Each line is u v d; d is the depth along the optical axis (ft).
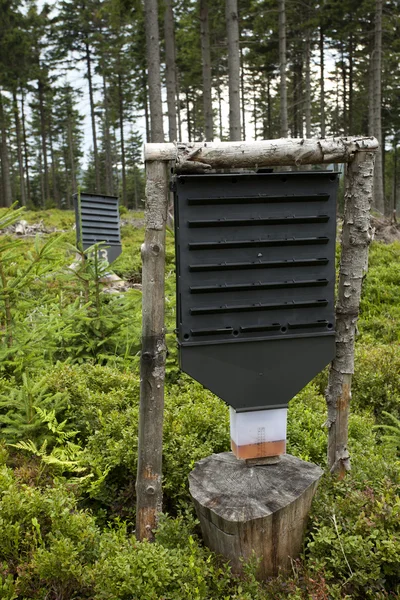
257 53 103.45
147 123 137.49
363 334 23.65
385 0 80.53
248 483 8.90
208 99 62.59
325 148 8.59
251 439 9.13
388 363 17.58
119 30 116.78
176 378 16.62
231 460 9.75
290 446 11.80
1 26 116.37
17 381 14.16
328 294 8.82
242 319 8.52
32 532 8.36
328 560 8.17
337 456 10.09
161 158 8.05
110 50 126.11
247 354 8.63
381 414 15.61
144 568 7.50
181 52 102.78
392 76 112.47
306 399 15.21
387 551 7.78
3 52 117.29
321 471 9.30
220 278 8.33
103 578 7.39
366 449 11.84
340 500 9.11
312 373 8.99
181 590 7.41
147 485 8.90
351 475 9.98
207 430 12.12
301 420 13.19
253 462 9.41
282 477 9.07
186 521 9.29
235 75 45.68
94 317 18.49
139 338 18.70
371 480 10.14
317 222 8.62
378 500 8.93
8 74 120.06
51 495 8.69
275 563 8.41
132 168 212.23
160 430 8.86
